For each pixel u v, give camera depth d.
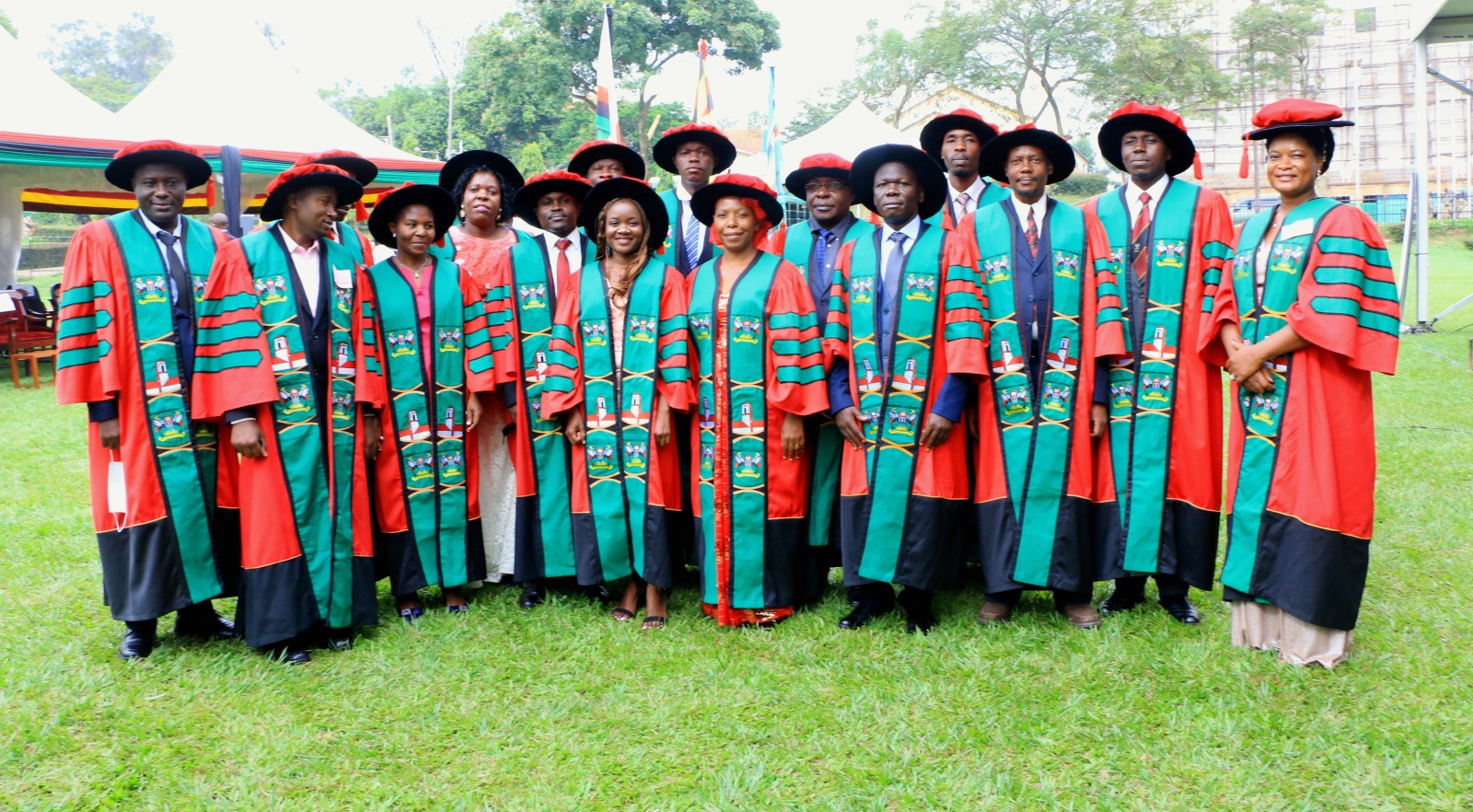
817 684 3.26
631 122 37.28
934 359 3.72
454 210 4.05
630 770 2.76
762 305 3.79
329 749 2.87
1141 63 31.77
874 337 3.76
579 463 4.00
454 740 2.93
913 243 3.78
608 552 3.90
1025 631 3.66
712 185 3.79
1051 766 2.73
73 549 4.72
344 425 3.67
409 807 2.59
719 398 3.82
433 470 4.01
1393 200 40.97
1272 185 3.34
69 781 2.69
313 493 3.54
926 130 4.52
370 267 3.96
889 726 2.96
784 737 2.92
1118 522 3.73
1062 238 3.71
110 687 3.24
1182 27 32.19
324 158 4.60
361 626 3.87
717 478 3.81
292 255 3.59
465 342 4.10
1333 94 51.88
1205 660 3.32
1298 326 3.19
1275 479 3.30
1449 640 3.43
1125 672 3.28
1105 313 3.65
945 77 34.16
